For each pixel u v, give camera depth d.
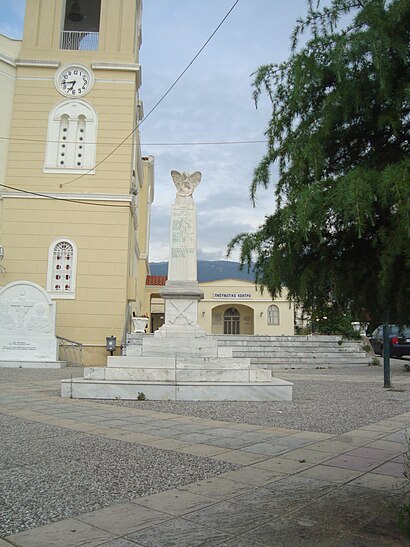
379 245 3.23
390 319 3.70
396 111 3.18
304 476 4.84
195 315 12.60
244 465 5.25
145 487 4.47
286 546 3.21
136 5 23.84
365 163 3.34
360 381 14.80
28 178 21.62
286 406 9.47
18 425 7.41
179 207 13.48
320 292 3.79
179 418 8.03
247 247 3.79
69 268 21.28
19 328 18.55
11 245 21.19
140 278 34.03
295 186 3.62
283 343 21.56
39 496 4.20
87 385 10.19
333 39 3.53
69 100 22.30
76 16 25.33
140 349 12.09
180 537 3.35
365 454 5.75
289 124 3.81
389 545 3.23
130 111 22.41
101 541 3.28
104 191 21.77
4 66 22.06
